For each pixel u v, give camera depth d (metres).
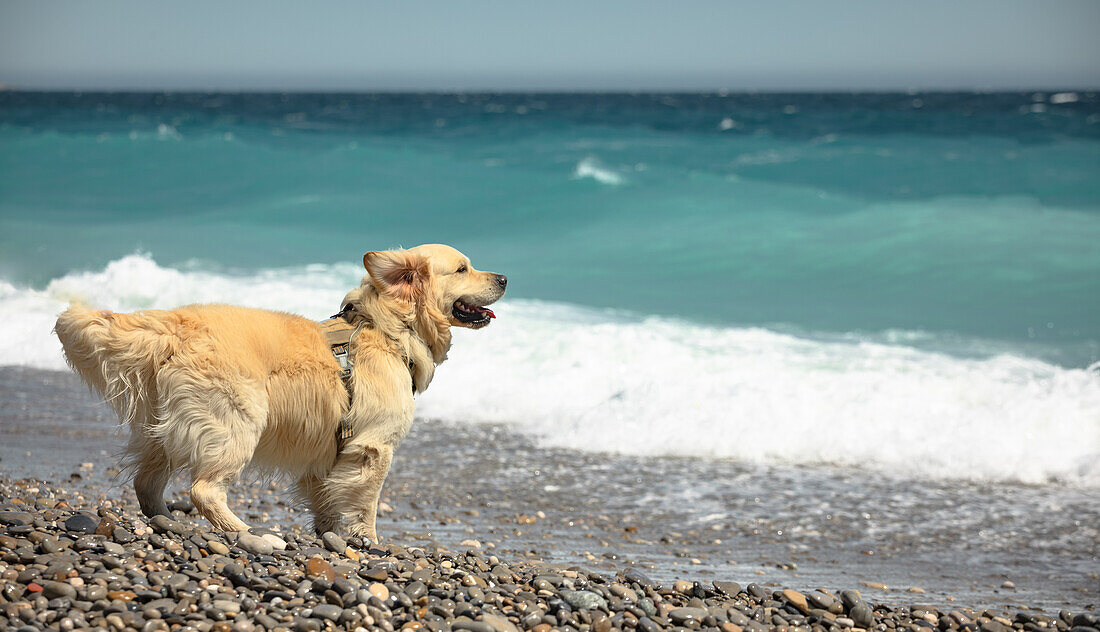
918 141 30.14
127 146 30.42
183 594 3.72
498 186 24.62
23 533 4.16
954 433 9.20
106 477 7.20
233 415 4.35
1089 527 7.35
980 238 18.88
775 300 15.67
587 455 9.07
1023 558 6.68
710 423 9.54
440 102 89.88
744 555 6.58
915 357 11.66
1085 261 17.22
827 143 30.28
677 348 11.62
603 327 12.31
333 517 4.96
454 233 21.16
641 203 22.64
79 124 40.66
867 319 14.38
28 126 39.06
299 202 23.89
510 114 52.50
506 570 4.88
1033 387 10.15
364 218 22.39
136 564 3.99
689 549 6.68
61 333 4.28
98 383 4.31
